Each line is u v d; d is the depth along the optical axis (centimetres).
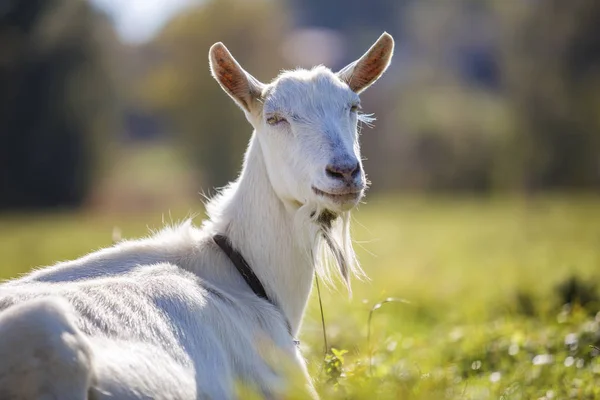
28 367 330
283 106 527
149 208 4219
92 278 472
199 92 4819
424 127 4950
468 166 4884
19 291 413
